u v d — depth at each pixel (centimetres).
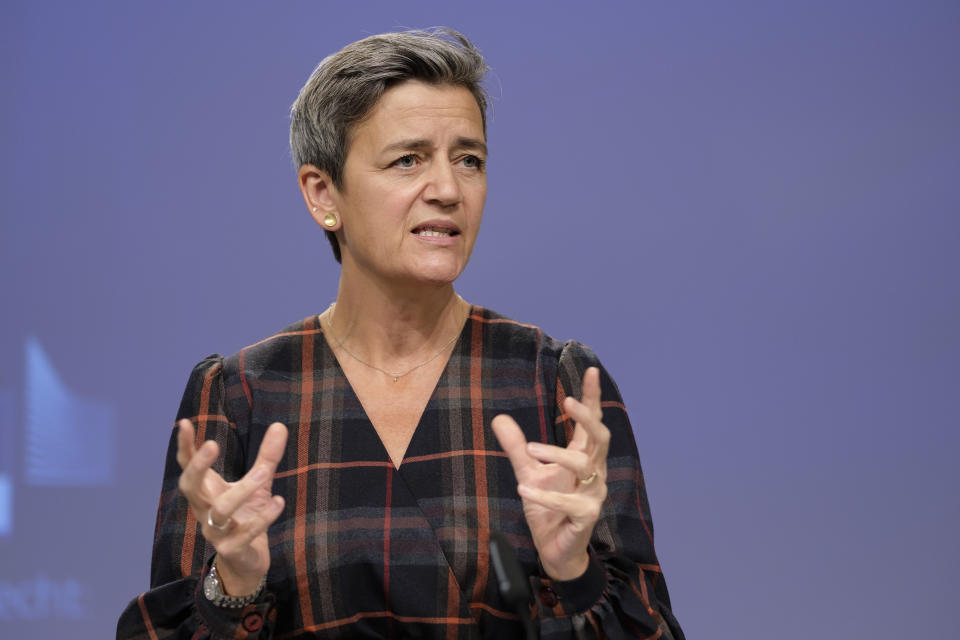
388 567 491
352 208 510
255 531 425
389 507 502
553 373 533
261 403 531
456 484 506
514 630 491
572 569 450
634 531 501
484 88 530
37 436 1352
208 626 462
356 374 537
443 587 489
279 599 494
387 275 508
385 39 511
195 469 410
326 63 518
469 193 508
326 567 494
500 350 544
